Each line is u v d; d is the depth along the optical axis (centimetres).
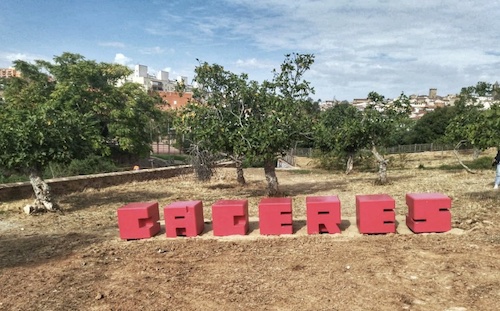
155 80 11450
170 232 895
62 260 761
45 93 3647
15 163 1216
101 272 683
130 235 894
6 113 1312
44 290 612
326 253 721
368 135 1752
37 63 3744
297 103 1483
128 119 3450
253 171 2872
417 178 1975
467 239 763
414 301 513
